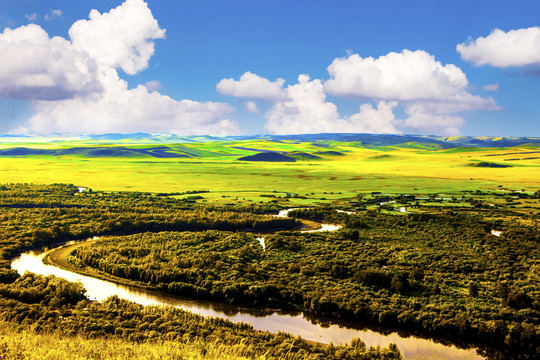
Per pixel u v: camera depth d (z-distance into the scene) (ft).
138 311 295.69
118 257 435.53
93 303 317.01
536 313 301.22
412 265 427.74
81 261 439.22
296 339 264.11
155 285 374.43
